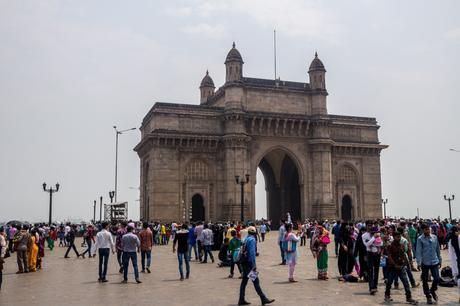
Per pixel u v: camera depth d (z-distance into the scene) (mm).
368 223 22375
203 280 25484
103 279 24984
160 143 69375
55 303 19109
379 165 82688
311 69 78188
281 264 32594
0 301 19703
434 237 19125
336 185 79250
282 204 85812
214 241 43438
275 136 74750
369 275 21016
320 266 25312
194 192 70500
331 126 80500
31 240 30312
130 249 24656
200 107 72500
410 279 22609
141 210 78312
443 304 18641
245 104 73938
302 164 75625
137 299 19812
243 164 70750
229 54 73438
